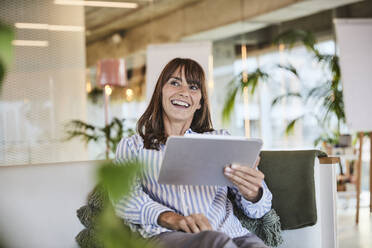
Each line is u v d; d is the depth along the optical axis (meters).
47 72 5.72
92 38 6.21
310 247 1.83
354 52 4.39
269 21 7.05
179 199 1.65
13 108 5.46
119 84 5.45
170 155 1.42
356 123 4.31
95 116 6.18
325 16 6.58
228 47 7.26
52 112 5.68
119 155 1.75
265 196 1.66
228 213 1.70
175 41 7.28
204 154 1.43
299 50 6.80
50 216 1.67
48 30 5.76
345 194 4.84
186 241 1.34
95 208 1.61
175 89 1.85
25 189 1.66
